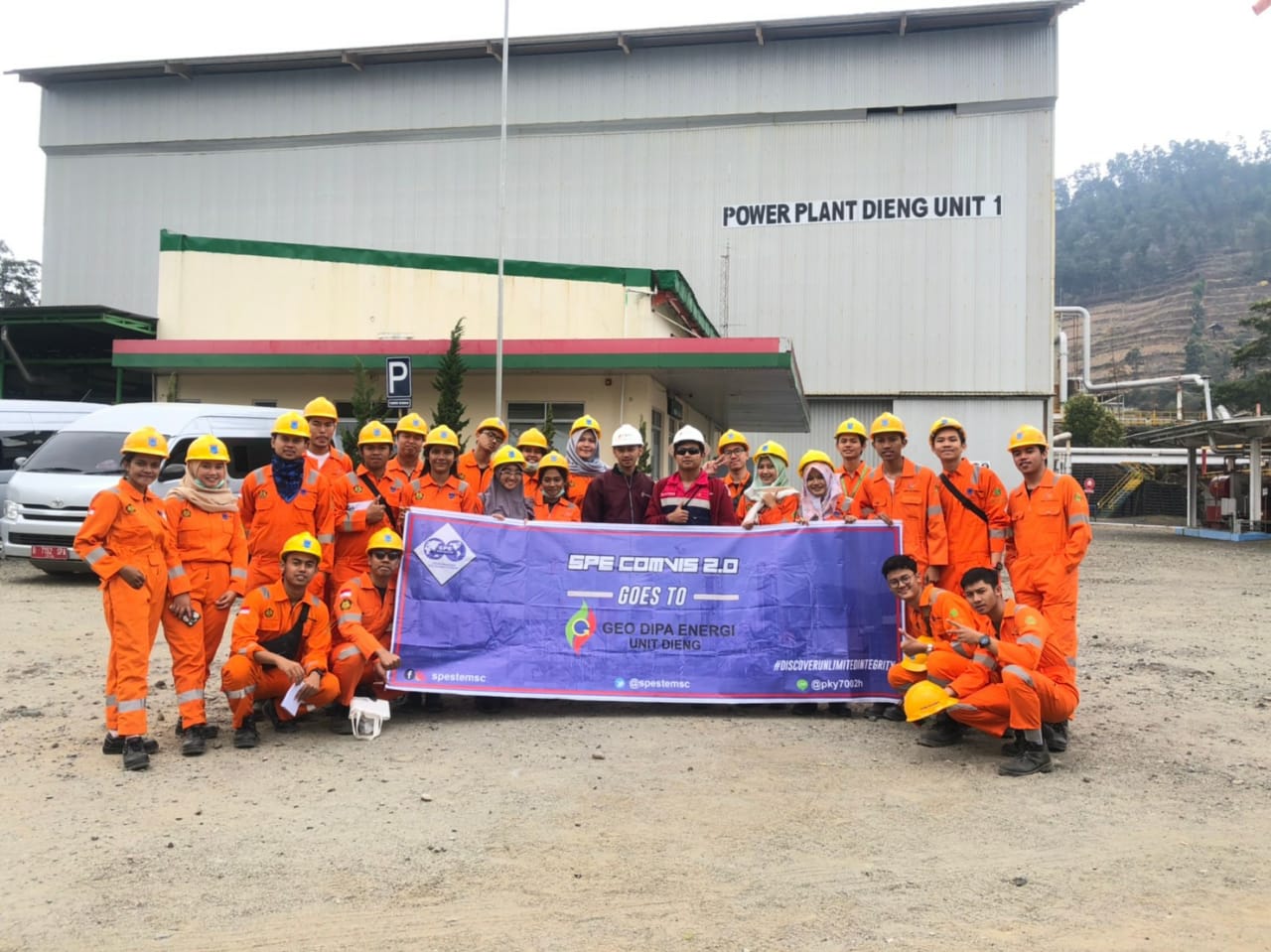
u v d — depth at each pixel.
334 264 19.88
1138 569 19.98
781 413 27.36
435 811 4.76
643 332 19.08
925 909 3.73
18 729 6.16
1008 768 5.49
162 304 20.36
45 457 13.34
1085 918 3.67
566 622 6.84
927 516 6.84
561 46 35.81
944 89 34.03
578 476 8.62
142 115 38.91
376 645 6.23
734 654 6.89
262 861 4.14
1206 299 197.62
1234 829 4.66
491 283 19.42
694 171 35.53
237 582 5.93
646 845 4.35
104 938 3.45
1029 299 33.44
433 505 7.08
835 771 5.50
